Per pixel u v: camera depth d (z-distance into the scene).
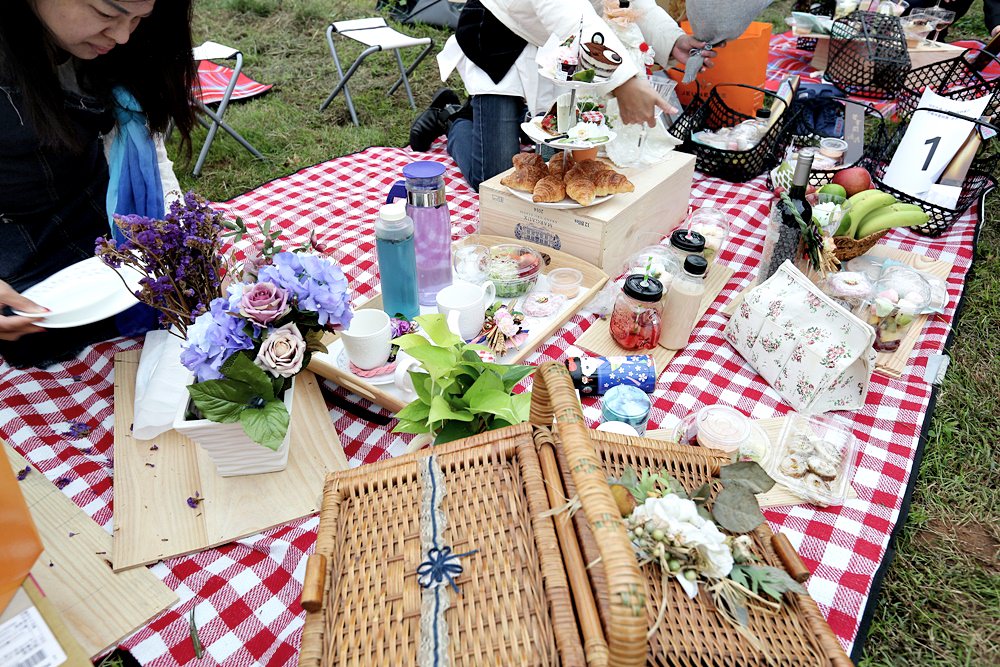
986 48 3.44
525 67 2.68
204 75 4.34
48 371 1.83
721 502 1.08
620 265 2.31
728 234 2.54
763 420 1.67
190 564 1.33
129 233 1.38
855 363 1.67
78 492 1.47
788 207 1.83
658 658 0.84
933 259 2.39
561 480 1.01
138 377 1.70
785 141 3.04
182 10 1.70
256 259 1.51
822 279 1.81
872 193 1.95
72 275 1.61
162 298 1.46
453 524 0.99
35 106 1.51
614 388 1.60
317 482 1.47
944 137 2.46
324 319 1.29
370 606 0.91
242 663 1.18
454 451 1.10
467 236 2.41
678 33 2.88
